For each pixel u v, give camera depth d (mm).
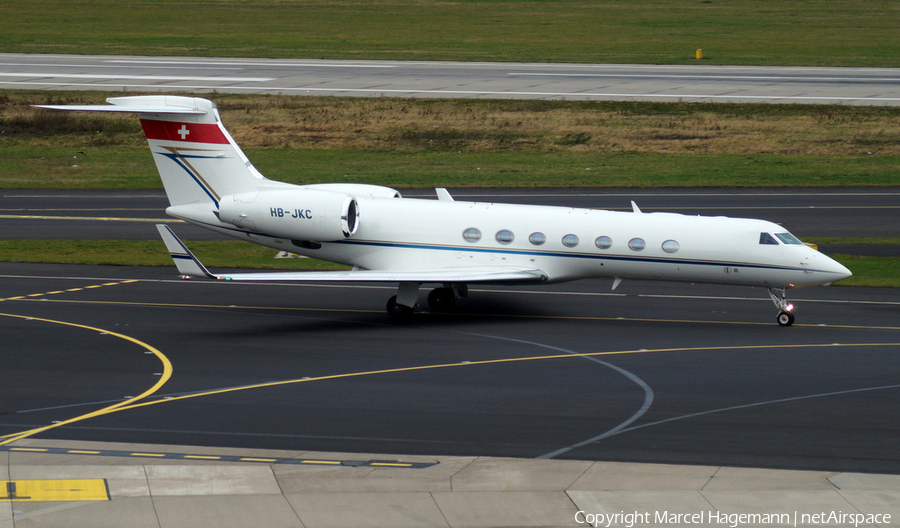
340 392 79562
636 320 106312
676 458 64188
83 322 104312
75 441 67688
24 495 57812
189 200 117500
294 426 71062
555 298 117625
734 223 104875
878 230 156750
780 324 103812
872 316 107875
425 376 84250
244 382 82562
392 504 56719
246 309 111562
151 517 54750
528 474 61406
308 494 58188
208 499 57312
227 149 114188
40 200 184875
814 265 100500
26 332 99750
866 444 66562
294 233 111188
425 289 122938
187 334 99688
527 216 109812
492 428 70500
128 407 75625
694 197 183875
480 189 194750
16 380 83000
